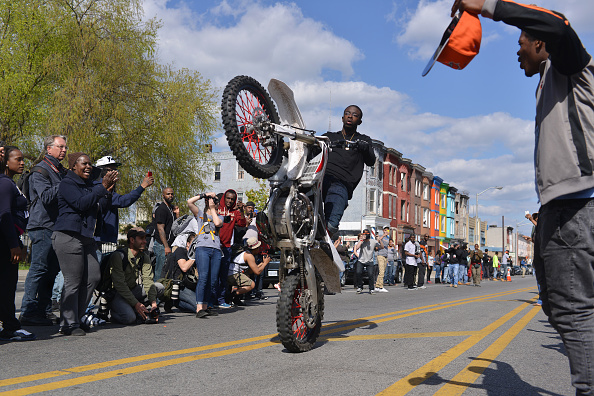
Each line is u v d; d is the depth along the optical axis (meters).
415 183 55.19
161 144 23.48
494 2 2.34
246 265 9.41
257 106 4.63
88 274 5.84
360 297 12.45
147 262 7.09
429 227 58.91
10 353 4.50
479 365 4.13
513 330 6.30
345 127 5.42
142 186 7.20
